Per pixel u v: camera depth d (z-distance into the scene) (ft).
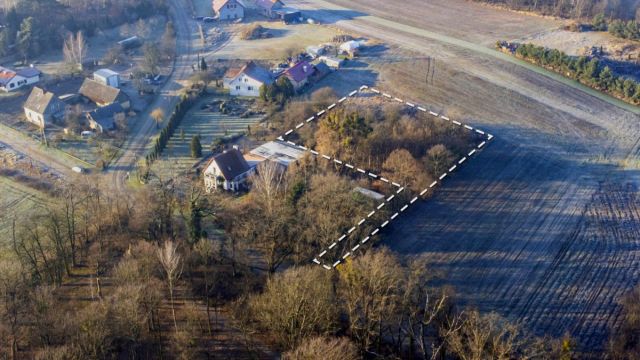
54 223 320.50
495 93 568.82
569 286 330.75
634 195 419.13
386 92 557.74
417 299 281.33
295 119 489.67
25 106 501.97
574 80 603.26
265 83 545.03
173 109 529.45
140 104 537.24
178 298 301.84
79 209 354.13
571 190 422.82
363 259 282.36
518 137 490.90
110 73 566.36
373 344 274.57
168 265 275.59
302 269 284.41
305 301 260.62
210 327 285.02
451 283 328.70
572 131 506.48
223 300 304.30
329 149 421.59
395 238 361.51
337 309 280.92
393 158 405.39
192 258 315.58
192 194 377.30
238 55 644.27
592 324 304.50
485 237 367.86
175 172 430.20
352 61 630.74
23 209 384.88
